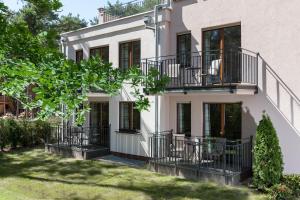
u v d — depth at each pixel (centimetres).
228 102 1116
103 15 1722
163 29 1287
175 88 1133
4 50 470
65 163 1327
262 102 1037
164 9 1280
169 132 1254
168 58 1288
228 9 1118
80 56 1728
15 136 1686
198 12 1204
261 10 1038
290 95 980
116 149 1482
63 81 379
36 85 385
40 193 934
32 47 529
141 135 1365
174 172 1074
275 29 1008
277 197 822
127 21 1442
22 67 374
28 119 1792
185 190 926
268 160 891
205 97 1177
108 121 1561
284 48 990
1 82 397
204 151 1060
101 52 1611
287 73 985
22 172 1182
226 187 932
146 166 1214
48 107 352
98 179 1075
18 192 941
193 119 1212
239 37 1105
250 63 1058
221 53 1117
